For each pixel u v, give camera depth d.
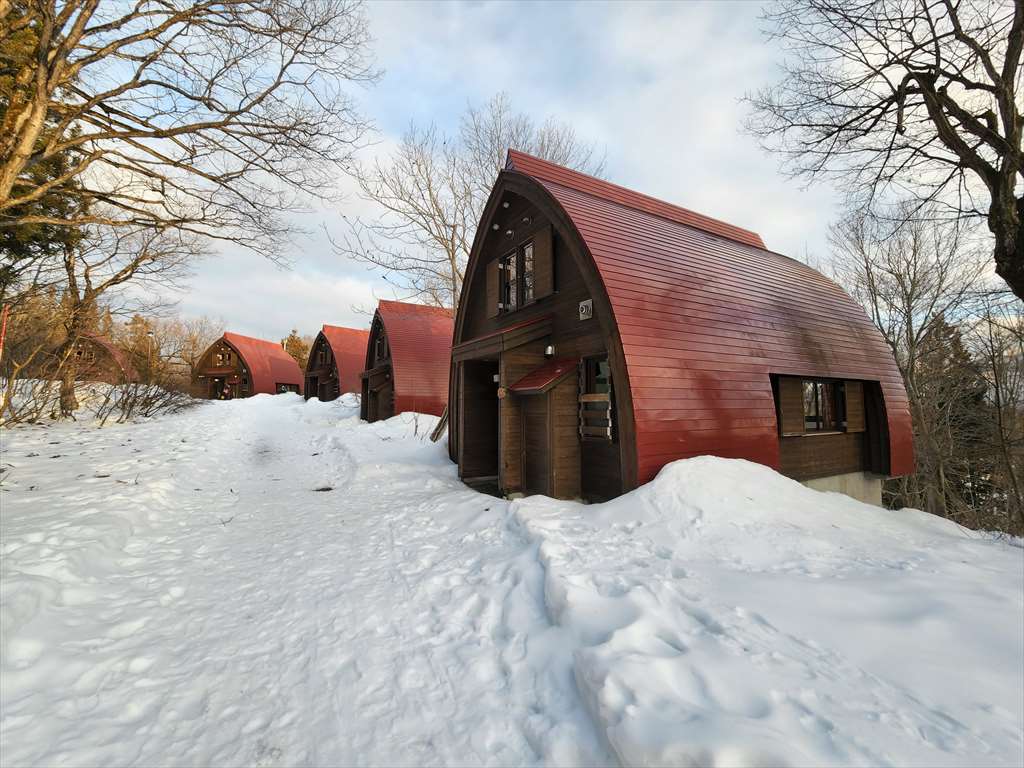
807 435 8.77
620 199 10.28
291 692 2.59
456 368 10.90
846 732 1.87
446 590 3.92
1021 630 2.60
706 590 3.40
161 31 6.27
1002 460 10.91
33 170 8.45
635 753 1.76
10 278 10.33
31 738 2.15
